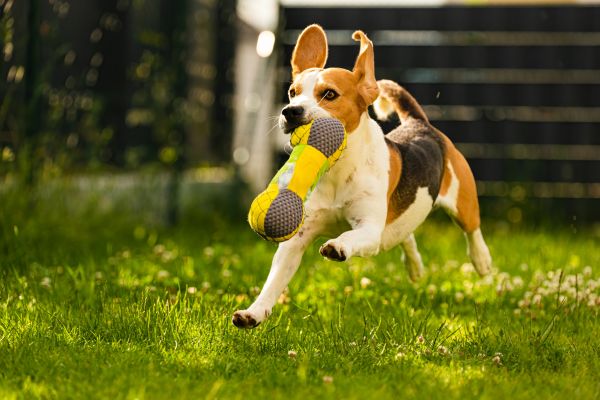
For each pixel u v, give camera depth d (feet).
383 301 22.56
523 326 20.06
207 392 14.92
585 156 46.34
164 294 22.18
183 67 41.68
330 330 19.38
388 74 46.44
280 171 17.16
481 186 46.70
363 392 15.01
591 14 45.68
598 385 16.20
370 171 18.79
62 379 15.31
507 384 15.84
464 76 46.39
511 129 46.52
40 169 31.14
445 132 46.73
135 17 47.70
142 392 14.34
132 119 42.63
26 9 34.04
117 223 33.60
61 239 29.30
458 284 25.21
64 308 19.95
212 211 42.78
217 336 18.08
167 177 41.27
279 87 45.80
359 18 45.98
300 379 15.69
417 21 46.09
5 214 27.63
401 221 20.39
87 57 44.86
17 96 33.35
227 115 53.21
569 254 31.91
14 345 16.85
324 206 18.75
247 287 24.27
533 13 45.91
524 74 46.21
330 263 28.04
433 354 17.61
